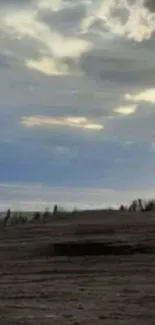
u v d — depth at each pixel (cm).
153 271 1867
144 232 2697
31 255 2352
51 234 2878
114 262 2105
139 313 1190
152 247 2350
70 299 1366
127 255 2273
